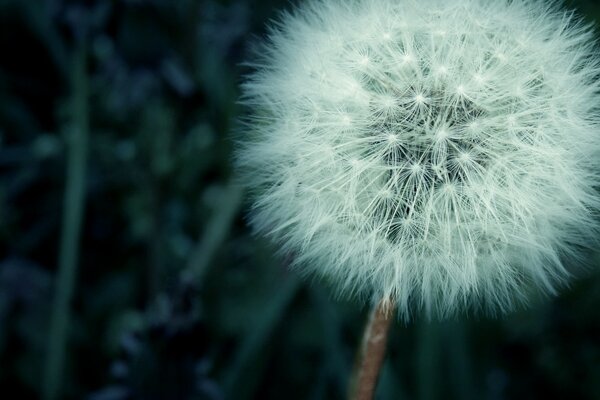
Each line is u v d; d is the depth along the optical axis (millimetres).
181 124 264
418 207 157
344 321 242
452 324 230
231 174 247
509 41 162
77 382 252
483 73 158
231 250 249
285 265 229
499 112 159
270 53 171
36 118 295
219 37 257
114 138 267
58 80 302
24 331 258
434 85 160
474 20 162
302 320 250
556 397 254
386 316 156
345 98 160
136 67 243
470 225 155
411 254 156
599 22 215
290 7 248
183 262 260
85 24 237
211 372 239
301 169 159
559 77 161
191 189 268
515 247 156
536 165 157
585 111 161
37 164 281
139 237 271
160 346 192
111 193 272
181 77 245
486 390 242
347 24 167
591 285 249
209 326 244
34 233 275
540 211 156
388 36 162
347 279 155
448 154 159
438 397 226
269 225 161
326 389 243
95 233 271
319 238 158
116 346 254
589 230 158
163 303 194
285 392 246
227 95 254
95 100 262
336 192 158
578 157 159
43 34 285
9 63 301
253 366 241
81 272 267
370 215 157
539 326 255
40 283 266
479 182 157
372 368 158
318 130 160
